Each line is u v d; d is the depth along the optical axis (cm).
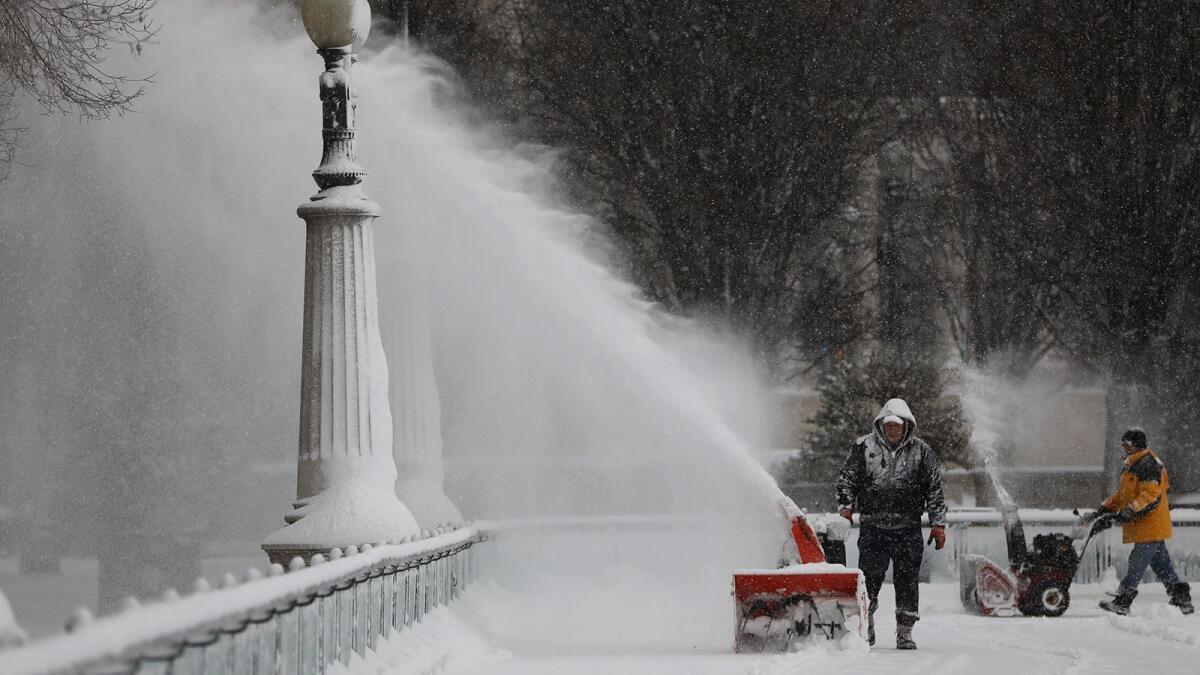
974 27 12144
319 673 2858
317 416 4084
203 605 2075
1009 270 12312
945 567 7362
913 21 12012
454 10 11569
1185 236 11675
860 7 11831
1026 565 5950
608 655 4466
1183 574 7544
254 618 2358
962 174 12269
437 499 5838
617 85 11375
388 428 4131
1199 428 12056
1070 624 5591
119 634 1753
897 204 12762
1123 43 11675
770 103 11431
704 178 11356
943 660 4294
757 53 11450
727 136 11394
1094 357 12219
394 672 3303
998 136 12131
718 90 11388
